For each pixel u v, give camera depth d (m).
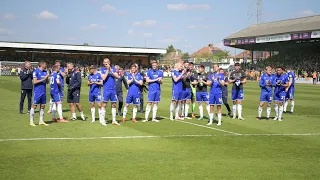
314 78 45.88
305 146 8.50
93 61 71.19
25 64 13.98
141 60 75.56
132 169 6.30
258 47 63.62
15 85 32.16
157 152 7.59
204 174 6.09
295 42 56.19
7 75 57.31
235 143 8.73
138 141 8.77
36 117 12.93
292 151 7.93
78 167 6.38
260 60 66.50
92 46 66.94
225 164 6.74
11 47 61.09
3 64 57.41
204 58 86.81
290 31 48.59
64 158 6.97
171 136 9.49
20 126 10.82
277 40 50.25
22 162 6.65
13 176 5.82
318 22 49.50
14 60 64.88
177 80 12.77
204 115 14.59
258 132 10.41
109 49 68.38
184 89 13.21
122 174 6.00
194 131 10.39
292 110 15.81
